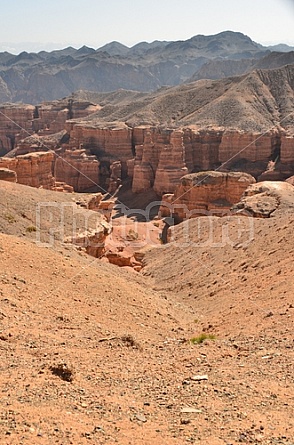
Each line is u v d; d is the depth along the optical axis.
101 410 9.35
